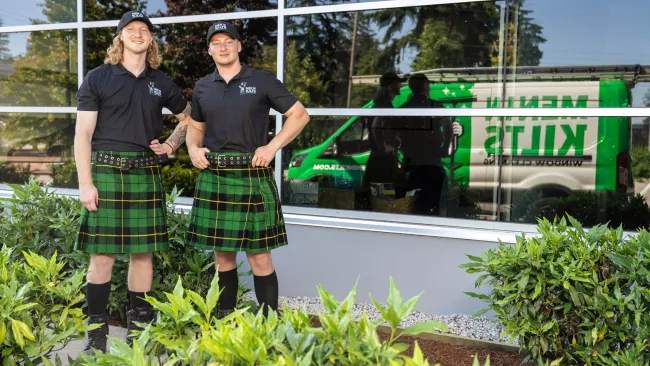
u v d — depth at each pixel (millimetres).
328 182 4320
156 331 1785
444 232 3721
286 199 4383
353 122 4320
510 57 4074
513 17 4043
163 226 3012
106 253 2854
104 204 2836
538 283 2582
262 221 2879
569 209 3795
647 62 3721
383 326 3486
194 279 3395
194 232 2926
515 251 2709
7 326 1969
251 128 2840
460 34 4273
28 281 2213
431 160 4133
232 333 1474
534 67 3996
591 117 3697
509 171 3939
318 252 4062
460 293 3701
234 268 3053
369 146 4281
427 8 4367
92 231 2850
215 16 4645
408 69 4488
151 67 3025
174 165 4773
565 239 2699
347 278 3982
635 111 3543
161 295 3291
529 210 3885
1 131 5352
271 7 4547
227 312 3016
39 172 5234
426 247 3775
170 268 3480
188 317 1697
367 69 4641
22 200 3730
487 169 3994
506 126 3941
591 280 2521
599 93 3807
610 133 3689
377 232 3895
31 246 3566
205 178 2900
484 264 2781
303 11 4316
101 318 2902
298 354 1455
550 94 3951
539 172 3867
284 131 2893
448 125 4082
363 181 4262
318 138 4379
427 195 4105
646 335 2389
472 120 4023
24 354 2025
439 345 3279
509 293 2721
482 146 4008
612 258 2498
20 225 3605
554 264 2602
